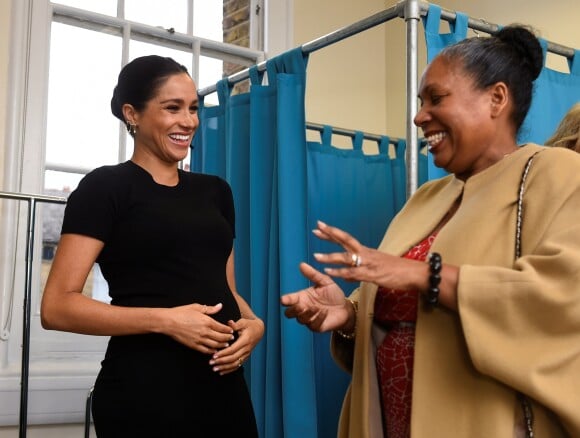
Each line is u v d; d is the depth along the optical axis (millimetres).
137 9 3045
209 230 1477
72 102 2838
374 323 1258
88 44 2900
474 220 1108
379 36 3762
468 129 1165
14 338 2578
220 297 1454
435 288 1036
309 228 2537
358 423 1247
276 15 3367
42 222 2684
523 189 1089
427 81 1210
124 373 1347
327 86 3514
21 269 2602
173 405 1334
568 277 958
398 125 3654
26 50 2676
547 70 2004
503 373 974
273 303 2076
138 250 1396
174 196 1486
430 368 1081
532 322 979
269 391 2037
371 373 1240
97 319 1313
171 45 3135
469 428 1029
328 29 3541
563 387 965
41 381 2543
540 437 1004
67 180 2801
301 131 2090
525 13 3098
